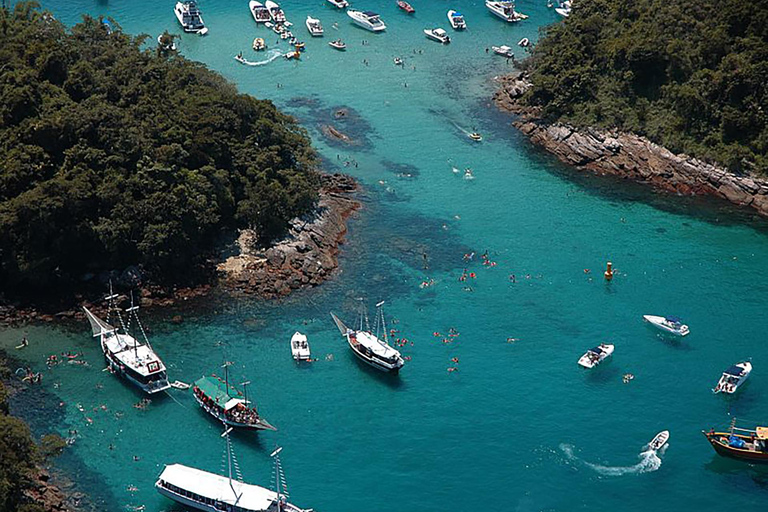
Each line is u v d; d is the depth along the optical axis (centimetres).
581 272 19812
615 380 16688
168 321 17962
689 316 18412
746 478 14638
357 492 14162
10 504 12850
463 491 14225
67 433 15150
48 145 19312
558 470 14662
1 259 18262
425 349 17425
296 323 18062
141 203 18725
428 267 19900
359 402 16075
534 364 17075
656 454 15012
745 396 16362
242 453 14888
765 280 19600
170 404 15888
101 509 13700
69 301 18300
